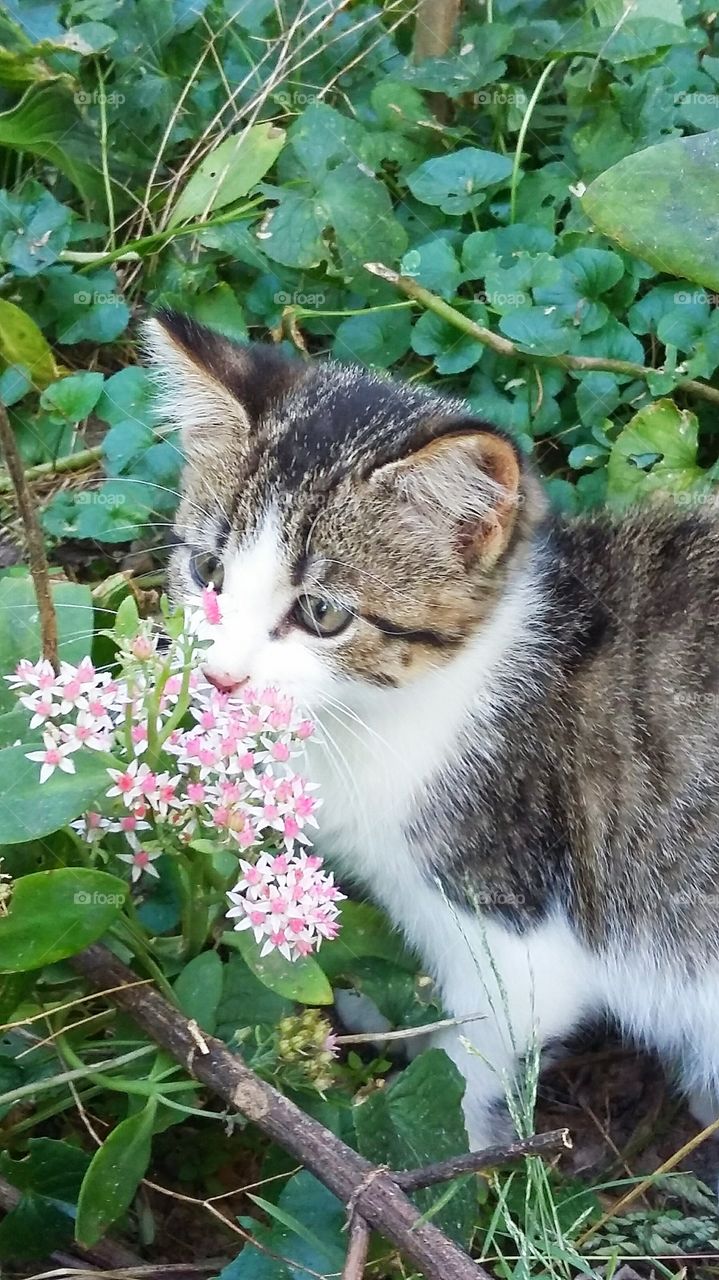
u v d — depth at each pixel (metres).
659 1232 0.57
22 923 0.51
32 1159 0.53
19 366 0.66
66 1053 0.53
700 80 0.70
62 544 0.65
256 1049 0.54
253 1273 0.52
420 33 0.70
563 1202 0.56
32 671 0.52
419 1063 0.54
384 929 0.58
